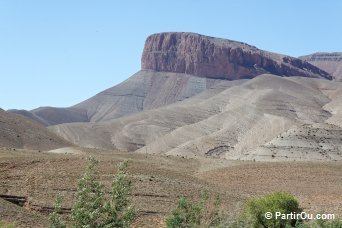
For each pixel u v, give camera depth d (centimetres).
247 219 2909
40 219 3628
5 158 6209
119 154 8981
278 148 12550
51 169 5694
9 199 4266
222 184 6912
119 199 1969
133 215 1994
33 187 4747
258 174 7875
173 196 4978
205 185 6109
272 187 6906
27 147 10700
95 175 2164
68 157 6725
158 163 8206
